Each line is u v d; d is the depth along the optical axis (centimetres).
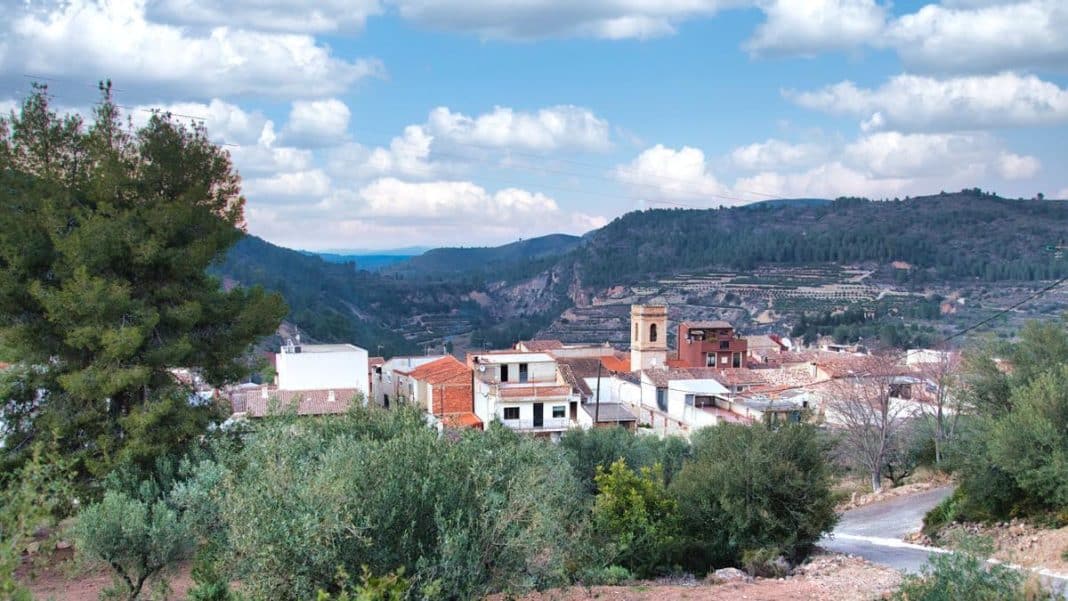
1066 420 2183
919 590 1043
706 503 2002
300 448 1178
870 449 3650
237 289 2355
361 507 915
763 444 2047
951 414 3878
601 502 1936
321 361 5425
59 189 2044
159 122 2183
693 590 1491
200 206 2223
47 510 878
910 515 2839
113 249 1995
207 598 1051
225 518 1012
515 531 973
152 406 1955
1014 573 1033
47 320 2006
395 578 838
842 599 1371
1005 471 2259
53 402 2008
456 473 1004
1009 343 3147
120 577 1316
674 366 7250
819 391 4656
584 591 1465
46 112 2080
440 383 5138
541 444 1850
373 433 1582
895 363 4459
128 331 1923
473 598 917
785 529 1948
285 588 866
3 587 743
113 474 1655
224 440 1814
